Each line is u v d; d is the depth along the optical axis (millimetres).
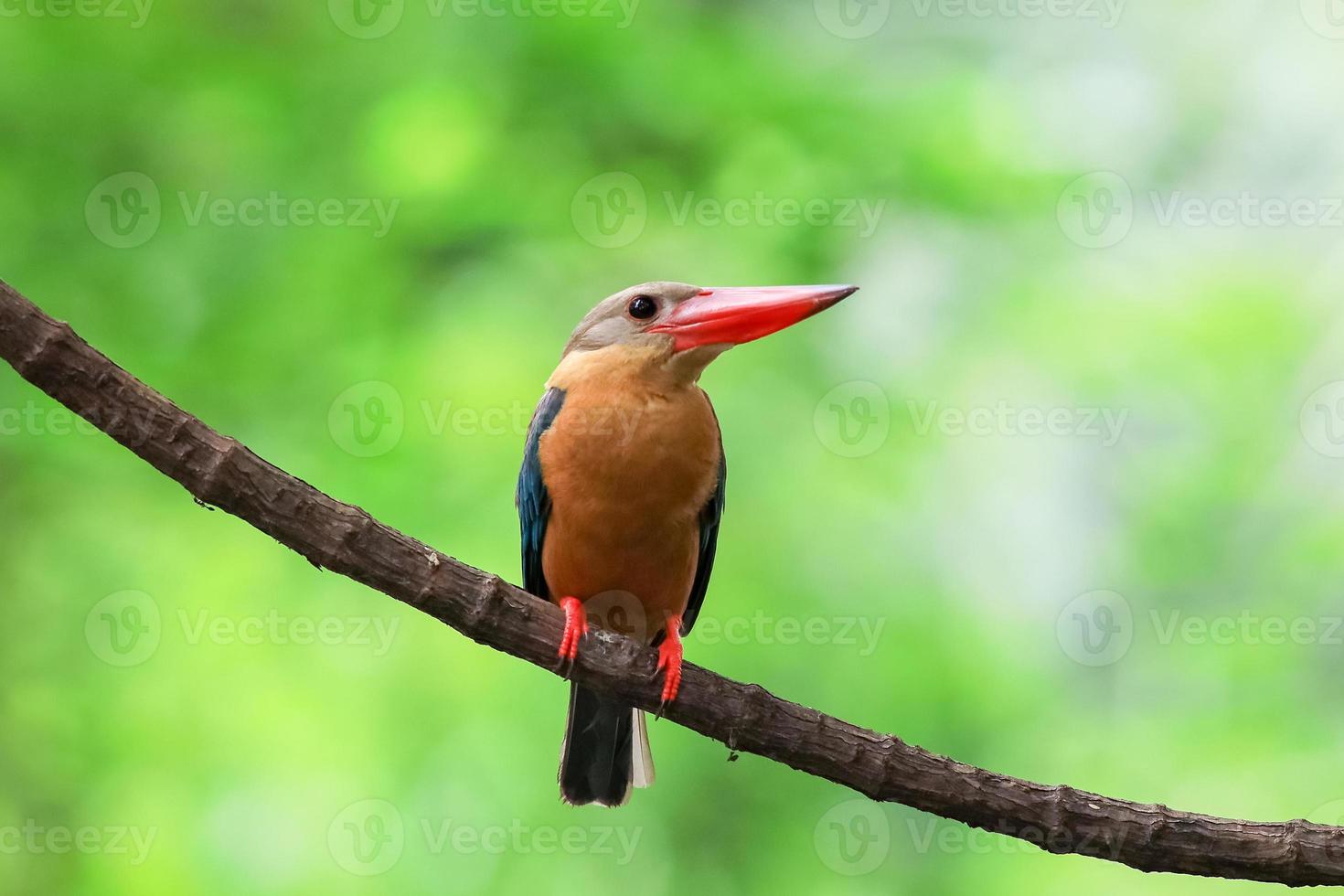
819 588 12289
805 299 7906
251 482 6117
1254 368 14305
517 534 11578
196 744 11609
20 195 11961
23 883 11438
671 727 12203
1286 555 13570
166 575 12070
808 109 13383
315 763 11430
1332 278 15008
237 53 12758
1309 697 12883
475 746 11547
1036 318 14086
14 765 11742
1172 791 12859
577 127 13031
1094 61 16406
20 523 12242
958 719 12594
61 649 11961
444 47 12883
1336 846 6227
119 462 11977
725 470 8602
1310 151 16359
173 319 12023
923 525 13844
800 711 6711
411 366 12156
